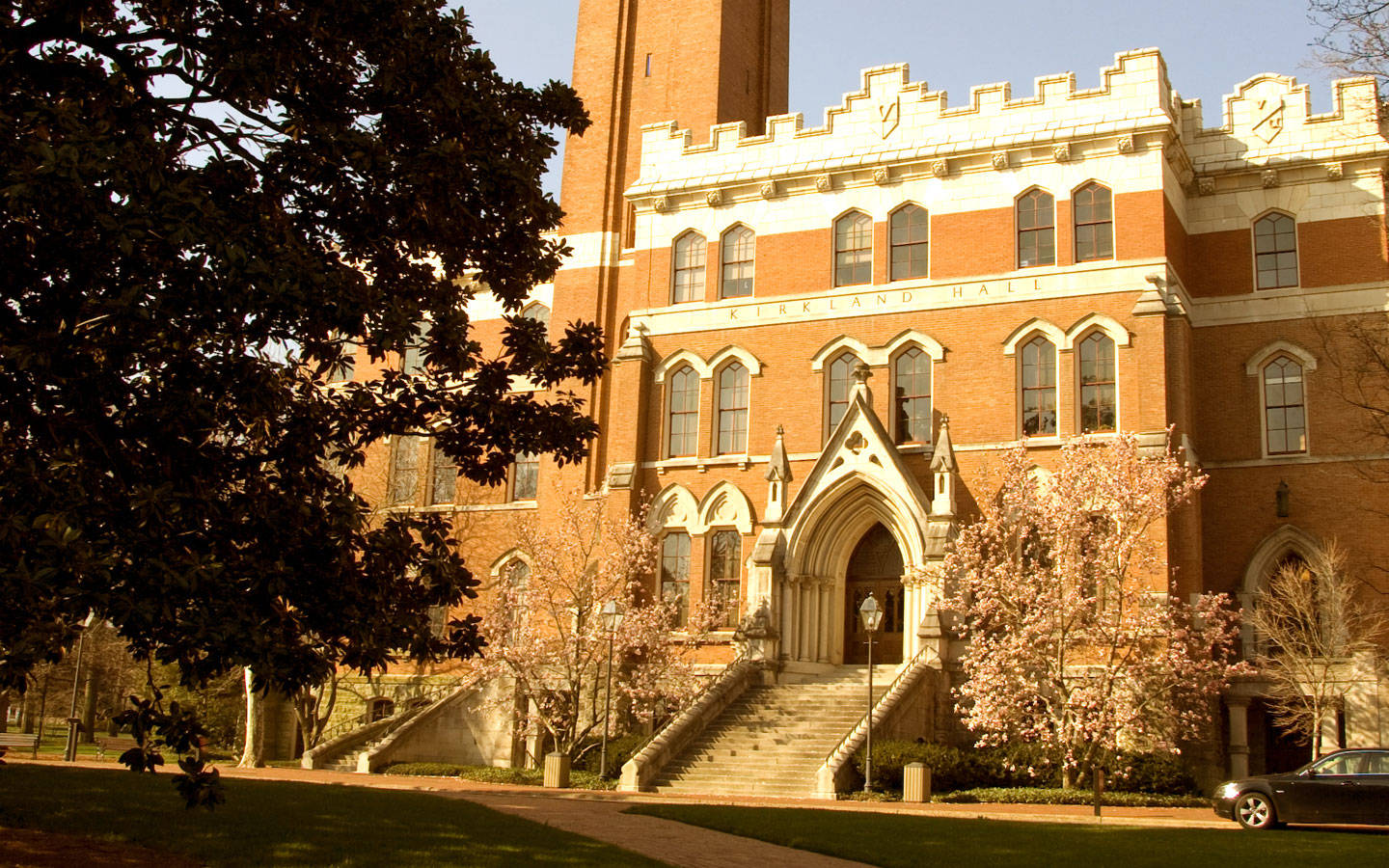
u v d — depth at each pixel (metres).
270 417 15.41
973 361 37.56
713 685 34.72
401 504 47.53
